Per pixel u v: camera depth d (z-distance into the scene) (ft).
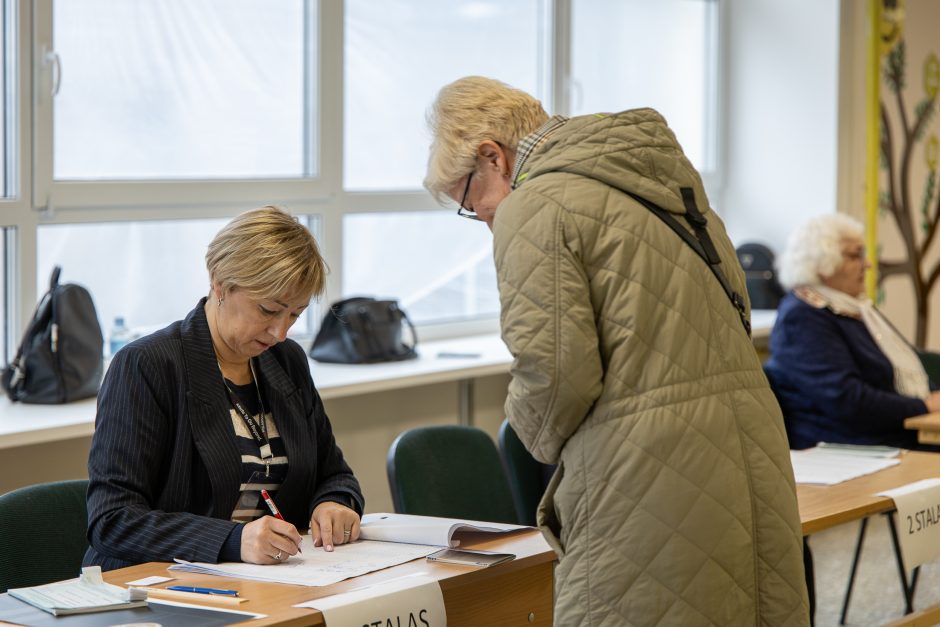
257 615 5.31
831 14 17.93
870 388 13.11
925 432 12.05
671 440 5.71
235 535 6.33
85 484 7.75
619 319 5.78
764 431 6.00
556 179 5.94
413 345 13.79
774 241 18.72
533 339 5.73
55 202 11.27
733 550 5.77
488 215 6.60
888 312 19.22
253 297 6.73
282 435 7.22
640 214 5.91
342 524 6.84
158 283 12.39
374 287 14.65
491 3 15.67
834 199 18.08
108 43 11.73
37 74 11.05
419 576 5.92
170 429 6.80
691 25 18.62
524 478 10.37
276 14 13.28
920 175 19.88
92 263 11.80
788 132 18.48
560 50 16.38
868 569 14.42
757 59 18.71
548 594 6.93
